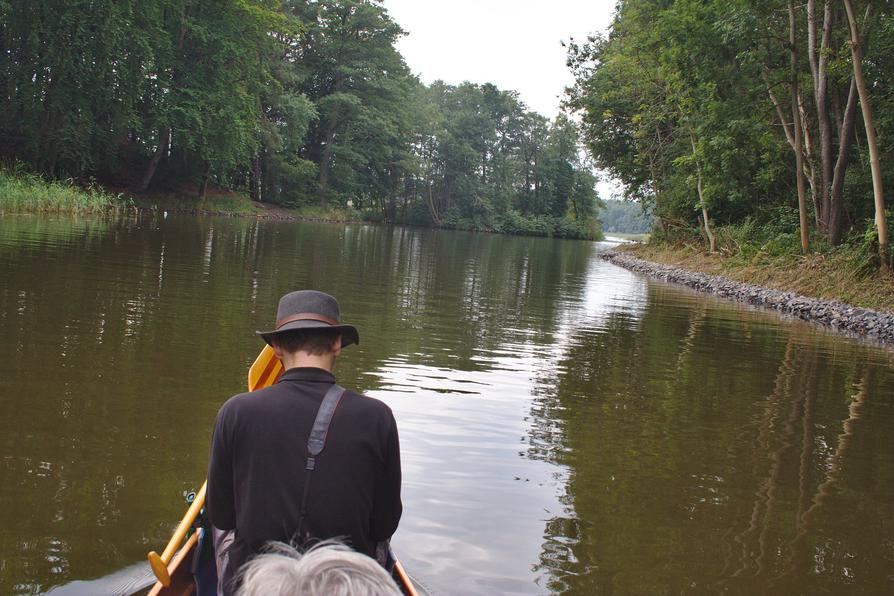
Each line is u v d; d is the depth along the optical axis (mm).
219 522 2633
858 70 16266
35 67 30812
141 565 3354
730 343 10805
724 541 4074
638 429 6121
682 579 3607
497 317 11945
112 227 22703
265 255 18578
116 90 33500
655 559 3797
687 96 24391
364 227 48906
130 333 7965
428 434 5535
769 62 22172
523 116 77688
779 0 19844
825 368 9211
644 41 27875
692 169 31250
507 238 57062
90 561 3357
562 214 80812
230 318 9281
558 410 6512
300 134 50562
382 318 10773
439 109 75312
